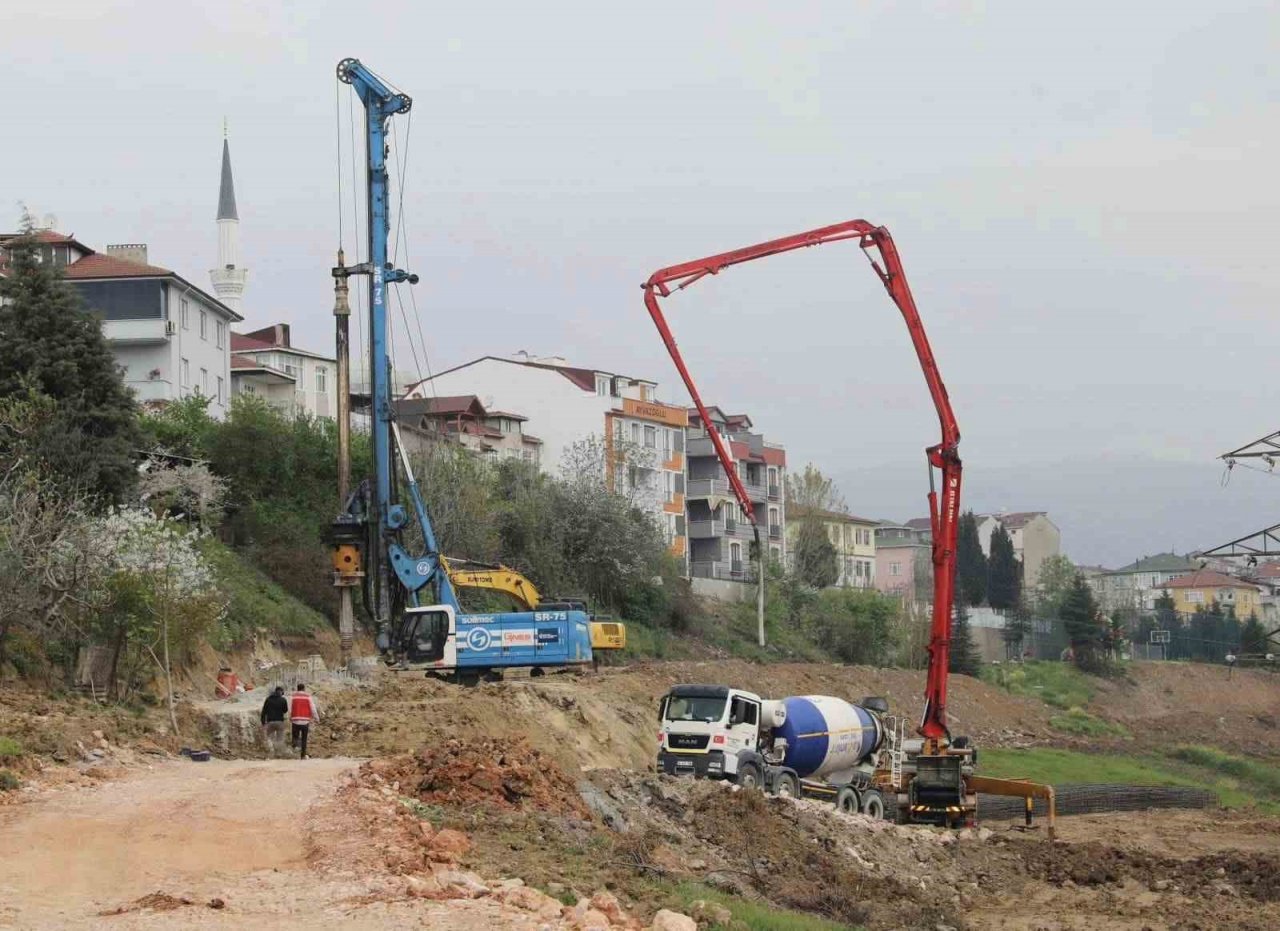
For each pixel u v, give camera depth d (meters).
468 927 17.33
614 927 18.42
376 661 58.50
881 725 50.56
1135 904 38.34
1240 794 85.38
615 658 85.31
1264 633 151.38
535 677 61.41
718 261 57.34
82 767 31.56
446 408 109.94
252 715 42.50
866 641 114.62
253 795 27.77
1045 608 161.25
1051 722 107.00
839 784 48.41
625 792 35.97
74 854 22.25
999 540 175.75
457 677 58.47
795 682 89.12
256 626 59.47
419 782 30.03
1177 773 91.12
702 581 112.88
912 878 39.16
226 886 19.95
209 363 91.50
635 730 58.72
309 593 67.44
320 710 46.56
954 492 51.25
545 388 124.00
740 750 43.81
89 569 42.75
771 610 110.81
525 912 18.55
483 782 30.03
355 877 20.34
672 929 18.86
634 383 134.25
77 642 44.78
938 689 50.56
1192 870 44.12
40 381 56.16
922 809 50.03
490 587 60.38
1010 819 61.53
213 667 53.44
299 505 72.56
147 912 18.23
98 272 83.62
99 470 54.22
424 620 57.97
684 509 131.62
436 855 22.59
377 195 59.88
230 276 161.50
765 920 24.31
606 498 96.62
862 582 164.75
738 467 139.12
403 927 17.28
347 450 59.28
